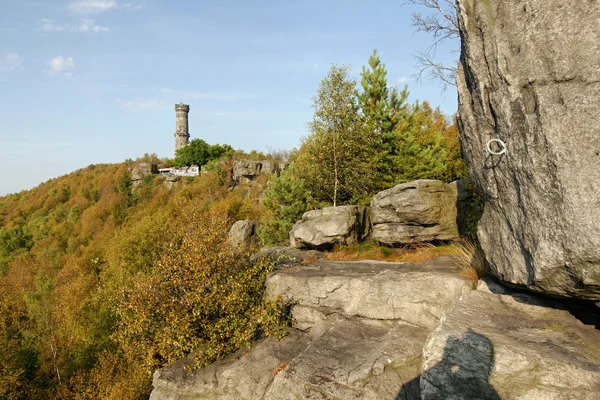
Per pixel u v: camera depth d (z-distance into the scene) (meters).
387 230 11.06
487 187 4.73
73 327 20.92
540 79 3.70
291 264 10.40
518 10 3.92
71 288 23.69
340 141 16.02
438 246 10.33
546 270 3.61
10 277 39.78
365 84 16.84
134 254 24.36
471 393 3.67
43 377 20.03
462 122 5.15
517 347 3.66
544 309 4.46
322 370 5.48
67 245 48.47
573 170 3.35
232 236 10.38
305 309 8.18
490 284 5.45
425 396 3.91
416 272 7.29
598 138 3.28
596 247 3.16
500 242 4.52
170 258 9.78
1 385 16.70
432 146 17.66
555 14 3.61
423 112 26.22
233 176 48.22
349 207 12.38
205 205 35.47
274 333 7.86
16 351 19.28
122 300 10.15
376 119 16.44
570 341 3.73
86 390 17.44
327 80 15.84
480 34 4.37
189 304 8.43
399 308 6.77
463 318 4.40
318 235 12.01
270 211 19.45
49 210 63.59
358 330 6.79
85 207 58.50
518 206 4.08
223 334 8.25
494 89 4.27
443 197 10.41
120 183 59.91
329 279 7.99
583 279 3.32
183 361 8.17
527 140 3.80
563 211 3.40
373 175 16.09
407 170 15.98
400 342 5.75
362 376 5.19
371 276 7.68
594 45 3.36
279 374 5.68
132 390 15.65
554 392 3.25
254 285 9.15
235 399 6.58
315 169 16.97
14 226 59.00
